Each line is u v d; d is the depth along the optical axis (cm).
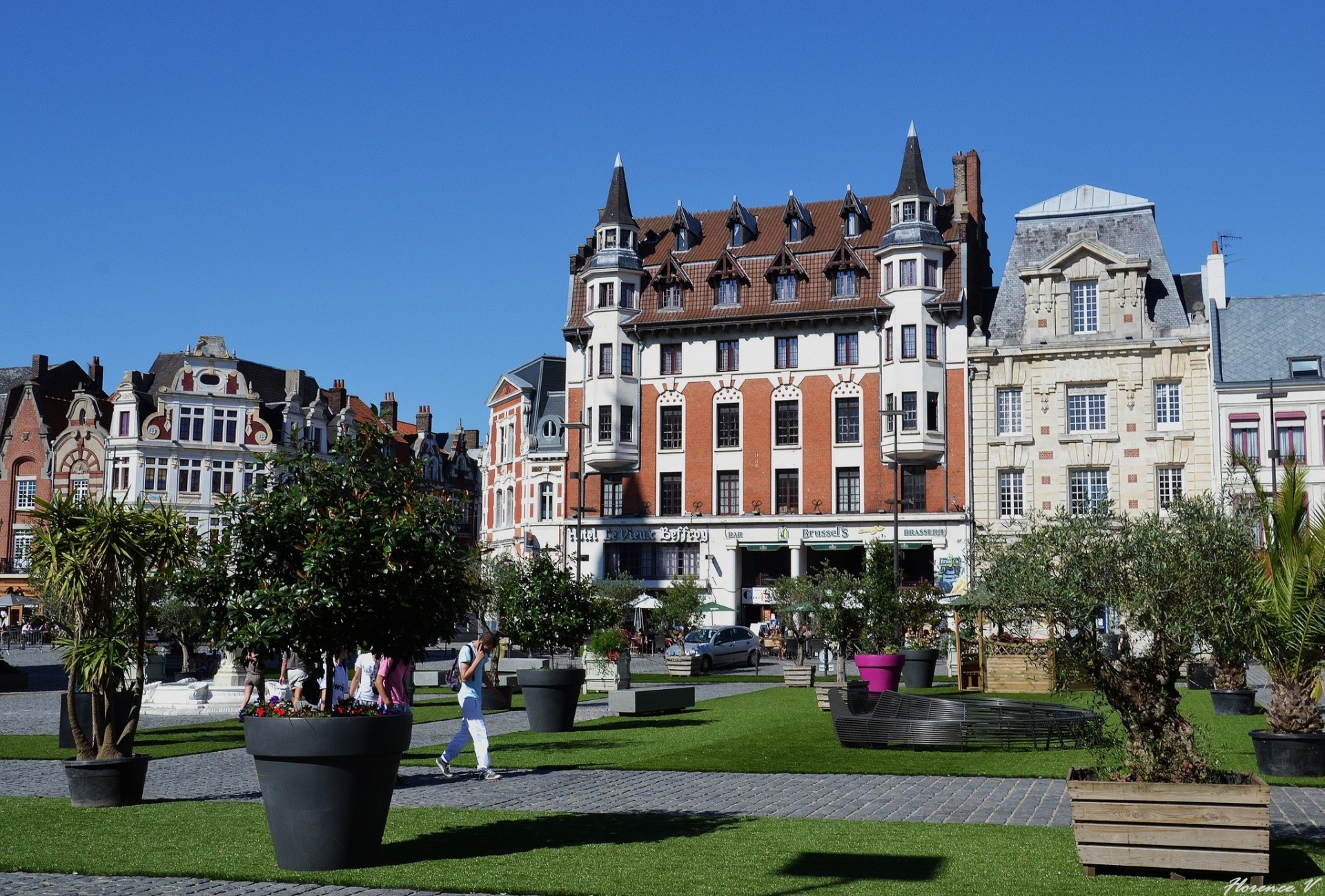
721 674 4716
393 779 1105
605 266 6769
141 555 1495
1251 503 1273
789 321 6462
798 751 1997
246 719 1091
